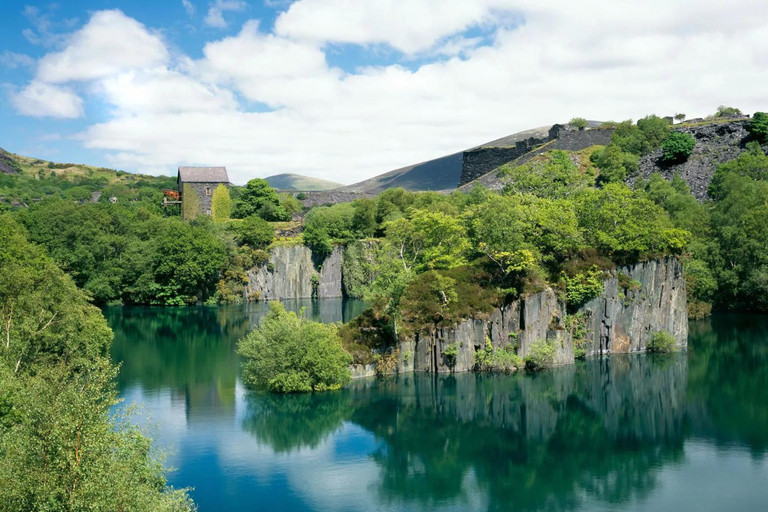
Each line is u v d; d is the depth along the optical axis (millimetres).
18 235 116312
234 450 66250
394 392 86562
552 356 99125
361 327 97250
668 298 113125
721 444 70062
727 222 150125
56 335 70750
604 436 72625
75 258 161250
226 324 136750
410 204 194000
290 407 80000
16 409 46812
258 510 53719
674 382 92875
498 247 101125
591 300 106250
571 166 188375
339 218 192375
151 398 82188
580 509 55188
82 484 33125
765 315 143875
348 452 66750
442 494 57844
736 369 99562
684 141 191625
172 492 46812
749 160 175750
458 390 87562
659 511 54625
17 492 32469
